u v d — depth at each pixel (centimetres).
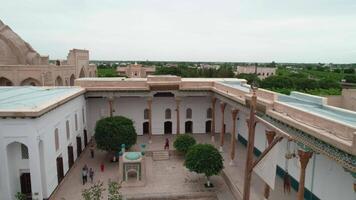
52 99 1998
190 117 3303
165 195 1941
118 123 2423
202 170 1981
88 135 3080
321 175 1666
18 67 3391
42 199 1723
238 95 2302
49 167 1798
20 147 1734
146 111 3216
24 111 1591
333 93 5016
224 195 1966
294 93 2242
